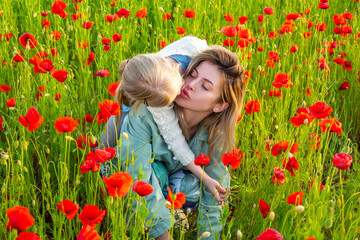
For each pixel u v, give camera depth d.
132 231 1.83
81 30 3.46
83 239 1.37
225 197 2.09
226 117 2.13
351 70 3.56
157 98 1.77
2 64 3.01
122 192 1.52
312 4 4.36
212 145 2.16
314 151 2.44
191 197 2.21
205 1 4.02
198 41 2.30
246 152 2.54
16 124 2.34
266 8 3.40
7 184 1.97
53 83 2.43
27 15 3.58
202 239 2.14
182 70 2.16
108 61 3.10
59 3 3.04
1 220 1.90
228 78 2.01
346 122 3.32
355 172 2.57
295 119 2.12
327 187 1.85
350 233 1.92
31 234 1.42
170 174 2.29
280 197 2.07
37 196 2.34
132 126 2.08
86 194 2.18
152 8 4.02
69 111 2.39
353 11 4.46
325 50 3.26
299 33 3.63
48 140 2.31
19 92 2.55
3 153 1.83
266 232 1.44
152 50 3.43
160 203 2.02
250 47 3.05
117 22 3.57
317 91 2.98
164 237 2.05
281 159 2.27
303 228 1.80
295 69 3.44
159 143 2.09
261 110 2.72
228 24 4.03
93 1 4.09
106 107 1.85
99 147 2.09
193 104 2.00
